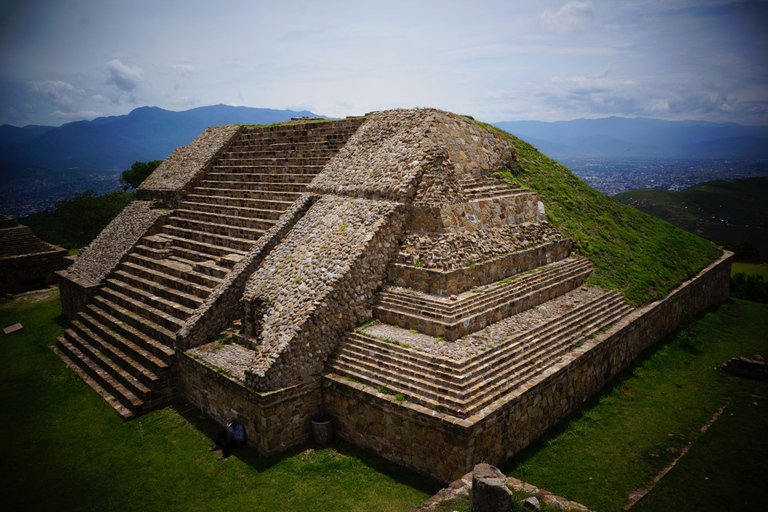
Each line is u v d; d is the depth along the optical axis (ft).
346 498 34.53
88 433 45.80
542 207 66.54
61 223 143.02
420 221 49.37
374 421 38.96
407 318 44.29
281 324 43.24
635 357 56.90
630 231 76.95
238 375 43.14
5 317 82.58
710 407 46.70
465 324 42.24
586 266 62.64
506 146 72.28
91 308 69.00
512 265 53.47
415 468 36.65
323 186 60.90
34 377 58.95
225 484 37.22
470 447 32.96
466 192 55.98
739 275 94.48
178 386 51.96
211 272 60.29
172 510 34.71
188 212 79.10
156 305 60.90
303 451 40.65
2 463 41.11
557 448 39.47
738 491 33.81
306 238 53.67
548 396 41.11
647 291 61.93
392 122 63.52
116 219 89.56
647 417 44.83
